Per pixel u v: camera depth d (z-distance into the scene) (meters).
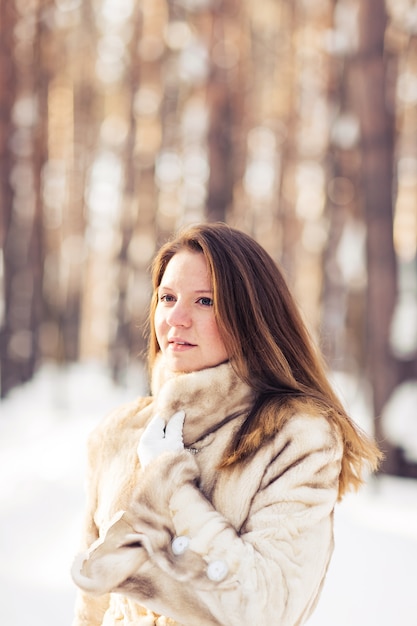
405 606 3.16
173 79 12.30
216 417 1.26
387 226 5.73
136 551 1.10
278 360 1.30
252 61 11.54
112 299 15.50
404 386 5.68
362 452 1.32
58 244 13.99
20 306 11.34
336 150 9.94
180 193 13.61
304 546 1.11
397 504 4.89
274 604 1.05
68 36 12.77
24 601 3.29
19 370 10.98
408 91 9.05
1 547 4.02
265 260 1.37
